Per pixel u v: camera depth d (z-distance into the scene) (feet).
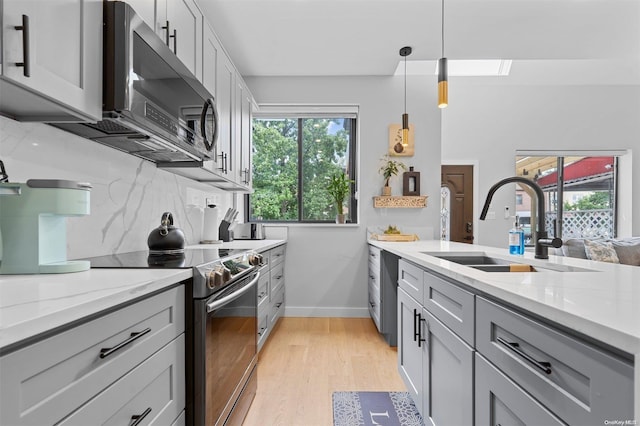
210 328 4.09
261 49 10.36
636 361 1.63
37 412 1.87
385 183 12.19
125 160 5.87
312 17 8.73
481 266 5.26
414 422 5.79
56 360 2.01
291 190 13.29
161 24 5.00
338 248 12.17
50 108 3.37
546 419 2.35
